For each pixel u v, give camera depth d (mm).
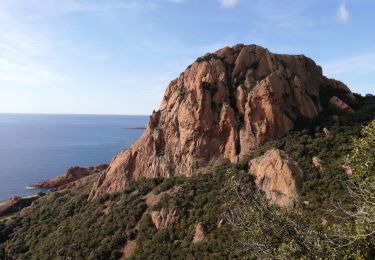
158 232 51844
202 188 56344
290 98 68188
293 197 46812
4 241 68562
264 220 19656
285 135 62312
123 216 58219
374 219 16312
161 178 65188
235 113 65812
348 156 19703
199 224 48469
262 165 53312
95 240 55406
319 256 17547
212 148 64500
